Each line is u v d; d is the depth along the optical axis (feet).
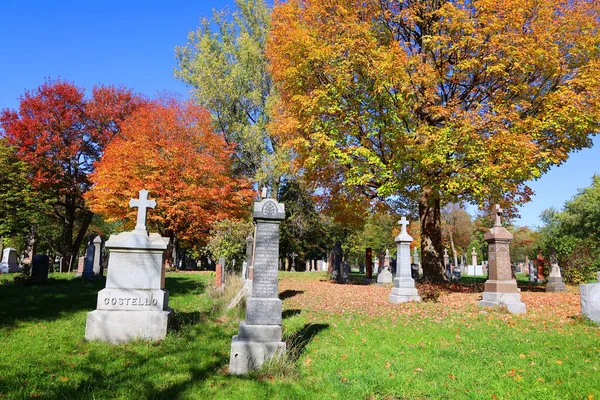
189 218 81.82
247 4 99.09
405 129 54.60
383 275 68.23
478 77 54.03
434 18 57.62
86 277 59.93
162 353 20.63
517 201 57.21
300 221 110.42
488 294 38.73
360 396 14.84
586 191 123.85
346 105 52.47
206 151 85.46
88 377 16.43
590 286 30.14
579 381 16.21
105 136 104.53
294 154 85.40
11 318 27.78
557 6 51.11
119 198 76.07
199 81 91.86
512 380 16.49
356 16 56.13
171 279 62.80
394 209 74.38
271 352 18.45
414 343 23.12
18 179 92.73
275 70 60.18
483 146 45.37
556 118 45.96
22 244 123.95
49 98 98.99
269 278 19.90
